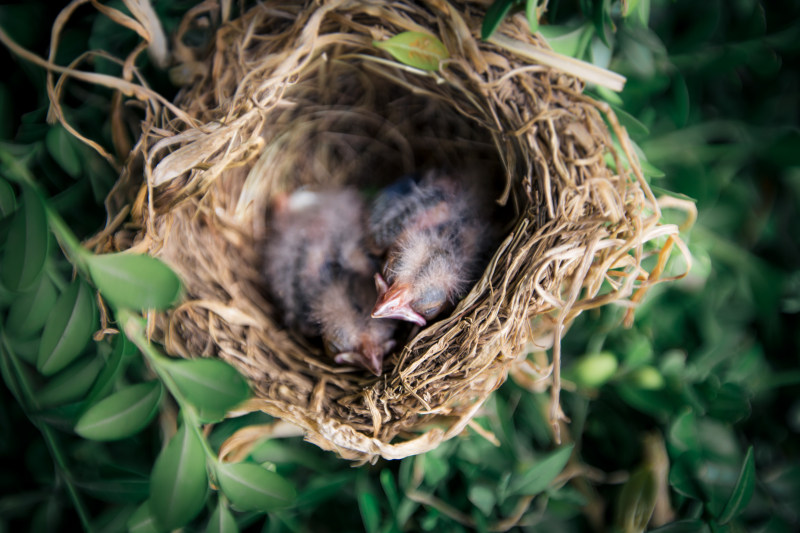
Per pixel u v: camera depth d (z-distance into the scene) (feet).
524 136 1.10
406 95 1.25
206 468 0.94
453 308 1.19
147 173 1.02
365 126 1.30
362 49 1.17
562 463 1.05
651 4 1.08
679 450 1.06
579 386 1.09
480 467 1.10
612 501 1.11
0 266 0.92
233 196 1.20
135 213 1.03
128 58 1.03
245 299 1.18
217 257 1.16
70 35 1.05
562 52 1.08
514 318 1.06
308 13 1.09
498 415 1.11
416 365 1.08
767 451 1.10
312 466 1.12
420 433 1.08
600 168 1.07
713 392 1.08
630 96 1.10
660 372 1.08
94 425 0.93
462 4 1.09
